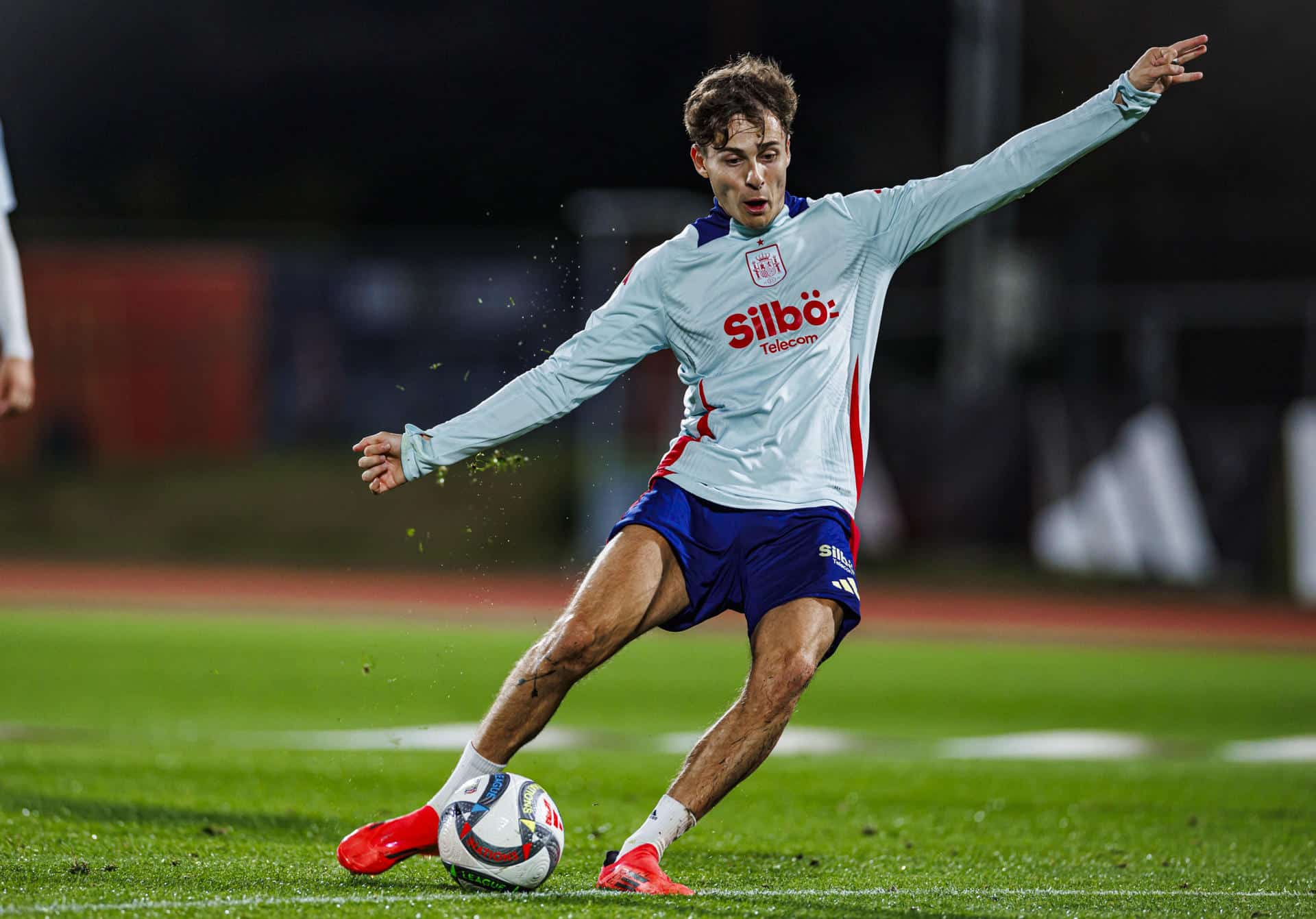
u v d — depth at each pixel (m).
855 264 15.78
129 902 13.76
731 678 45.81
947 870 17.55
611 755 29.80
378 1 125.75
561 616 15.16
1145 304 92.81
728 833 20.73
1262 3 113.31
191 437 92.12
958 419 75.06
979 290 80.25
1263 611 67.62
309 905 13.53
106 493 90.25
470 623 60.44
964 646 56.25
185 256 90.69
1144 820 22.22
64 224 117.62
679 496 15.62
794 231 15.61
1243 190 113.62
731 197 15.28
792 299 15.52
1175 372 90.94
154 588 74.38
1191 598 70.06
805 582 15.08
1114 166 113.62
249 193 121.88
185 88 124.62
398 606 67.75
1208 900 15.12
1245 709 40.25
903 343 98.88
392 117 125.25
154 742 30.58
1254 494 69.88
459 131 124.94
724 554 15.39
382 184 124.56
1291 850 19.55
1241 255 111.00
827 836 20.50
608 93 124.75
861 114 121.06
